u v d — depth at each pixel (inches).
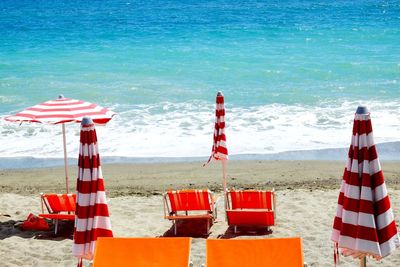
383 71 1024.2
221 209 443.2
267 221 382.3
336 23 1653.5
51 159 612.7
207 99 855.1
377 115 737.0
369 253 222.8
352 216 229.0
